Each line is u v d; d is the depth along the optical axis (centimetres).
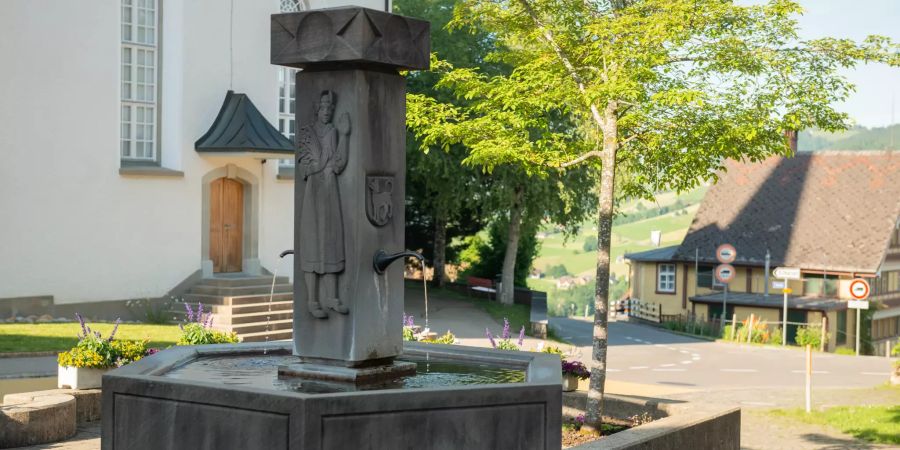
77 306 2416
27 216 2323
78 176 2416
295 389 706
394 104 775
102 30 2459
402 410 639
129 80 2603
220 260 2773
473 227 4444
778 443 1483
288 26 756
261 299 2592
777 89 1248
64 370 1312
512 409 679
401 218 780
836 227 5159
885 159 5394
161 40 2659
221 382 711
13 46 2294
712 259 5216
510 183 3575
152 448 682
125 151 2600
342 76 751
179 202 2631
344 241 745
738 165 5638
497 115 1373
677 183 1366
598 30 1210
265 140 2669
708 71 1257
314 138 756
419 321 3108
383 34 742
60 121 2380
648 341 3656
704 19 1220
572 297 11931
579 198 3716
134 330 2231
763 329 3984
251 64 2808
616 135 1300
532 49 1497
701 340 3878
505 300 3919
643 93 1177
